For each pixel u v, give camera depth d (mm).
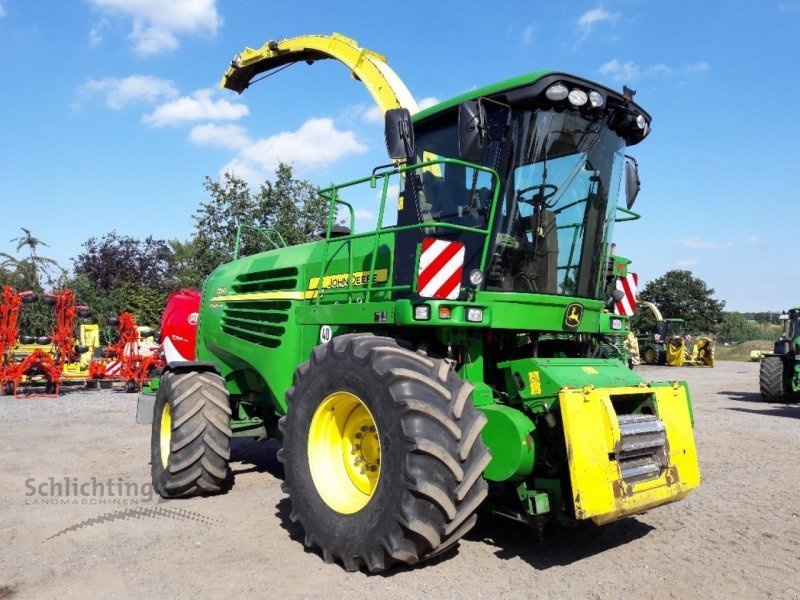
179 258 28703
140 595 3455
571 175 4504
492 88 4254
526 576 3732
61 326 14469
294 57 8219
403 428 3465
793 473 6656
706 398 14789
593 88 4336
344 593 3455
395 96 6766
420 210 4648
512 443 3686
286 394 4398
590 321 4703
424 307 3822
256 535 4512
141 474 6434
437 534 3482
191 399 5570
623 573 3822
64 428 9391
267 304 6117
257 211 17141
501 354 4605
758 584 3703
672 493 3982
